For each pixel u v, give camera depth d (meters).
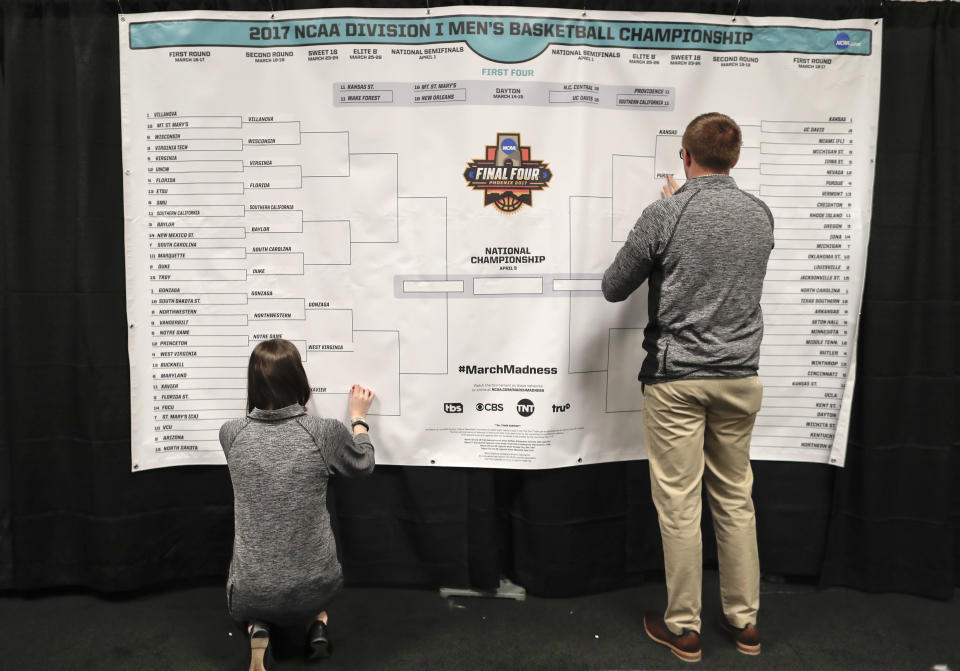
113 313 1.98
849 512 2.08
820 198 2.00
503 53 1.90
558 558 2.01
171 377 2.00
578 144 1.92
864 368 2.03
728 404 1.63
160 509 2.03
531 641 1.80
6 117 1.92
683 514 1.67
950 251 1.99
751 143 1.98
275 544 1.55
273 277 1.98
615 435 2.01
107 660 1.72
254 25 1.91
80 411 2.01
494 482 2.05
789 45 1.96
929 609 1.98
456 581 2.04
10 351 1.97
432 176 1.94
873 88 1.96
